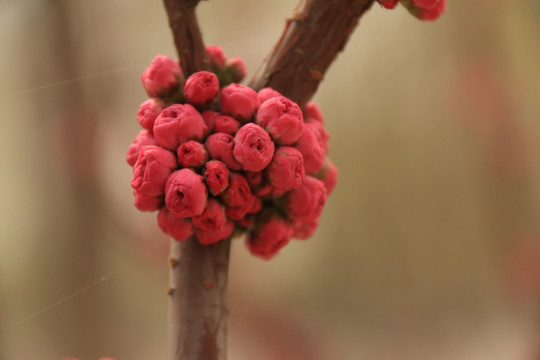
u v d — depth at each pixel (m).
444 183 1.22
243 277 1.11
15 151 0.94
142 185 0.46
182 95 0.48
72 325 0.93
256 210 0.48
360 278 1.26
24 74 0.93
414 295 1.23
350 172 1.30
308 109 0.50
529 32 1.10
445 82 1.19
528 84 1.13
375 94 1.27
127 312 0.97
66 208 0.95
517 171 1.15
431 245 1.24
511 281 1.15
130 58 1.01
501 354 1.11
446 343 1.18
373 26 1.25
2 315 0.90
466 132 1.18
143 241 0.97
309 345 1.15
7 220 0.95
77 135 0.94
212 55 0.49
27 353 0.90
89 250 0.94
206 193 0.46
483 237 1.18
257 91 0.48
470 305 1.19
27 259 0.95
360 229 1.28
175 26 0.47
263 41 1.11
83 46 0.95
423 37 1.20
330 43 0.48
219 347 0.47
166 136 0.46
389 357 1.19
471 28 1.14
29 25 0.93
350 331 1.21
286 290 1.20
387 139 1.26
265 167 0.47
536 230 1.14
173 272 0.47
